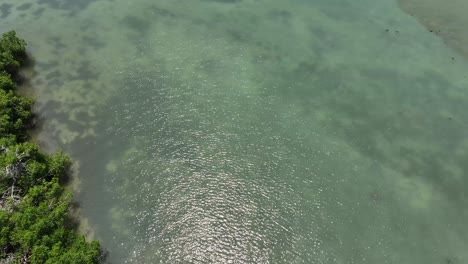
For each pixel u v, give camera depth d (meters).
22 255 33.22
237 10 65.44
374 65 56.59
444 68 56.44
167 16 63.38
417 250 38.16
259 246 37.97
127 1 66.12
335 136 47.50
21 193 37.62
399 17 64.81
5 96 44.81
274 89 52.56
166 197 41.00
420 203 41.78
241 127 47.81
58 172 40.69
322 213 40.53
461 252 38.19
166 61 55.66
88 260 32.81
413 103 51.72
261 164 44.28
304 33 61.38
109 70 54.03
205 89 51.94
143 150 44.94
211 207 40.47
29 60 54.72
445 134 48.38
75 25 60.88
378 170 44.44
